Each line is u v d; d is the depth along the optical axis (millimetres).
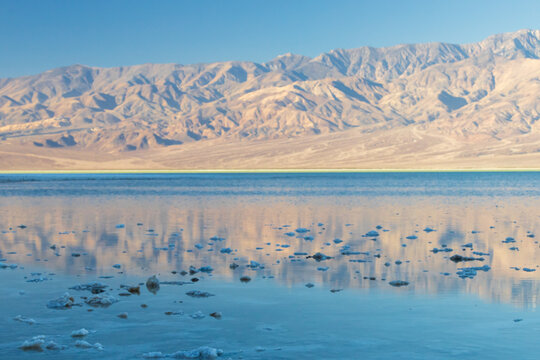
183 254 26703
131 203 60906
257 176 173750
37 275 21750
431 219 42906
